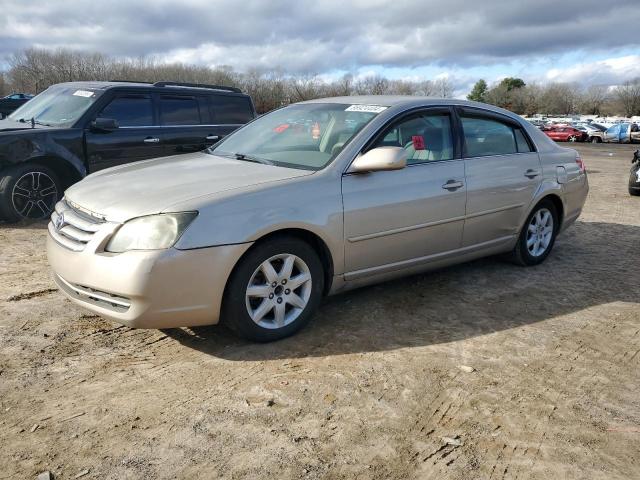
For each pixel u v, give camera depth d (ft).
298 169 12.75
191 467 7.95
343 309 13.87
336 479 7.84
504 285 16.19
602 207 31.24
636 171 35.47
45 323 12.50
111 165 23.35
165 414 9.21
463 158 15.25
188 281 10.46
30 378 10.18
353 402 9.73
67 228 11.53
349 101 15.21
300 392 9.98
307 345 11.84
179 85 26.45
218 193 11.08
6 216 21.49
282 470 7.95
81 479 7.64
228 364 10.94
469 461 8.33
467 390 10.28
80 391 9.84
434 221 14.23
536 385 10.58
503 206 16.16
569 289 16.11
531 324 13.47
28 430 8.68
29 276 15.60
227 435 8.70
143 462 8.02
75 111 23.03
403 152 12.50
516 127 17.34
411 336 12.50
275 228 11.26
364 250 12.97
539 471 8.18
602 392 10.44
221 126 26.91
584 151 98.68
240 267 11.06
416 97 15.25
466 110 15.78
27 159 21.12
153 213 10.47
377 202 12.92
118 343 11.69
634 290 16.25
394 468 8.11
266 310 11.59
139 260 10.18
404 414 9.45
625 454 8.64
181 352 11.39
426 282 16.15
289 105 16.65
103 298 10.70
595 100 319.68
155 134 24.48
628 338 12.89
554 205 18.39
